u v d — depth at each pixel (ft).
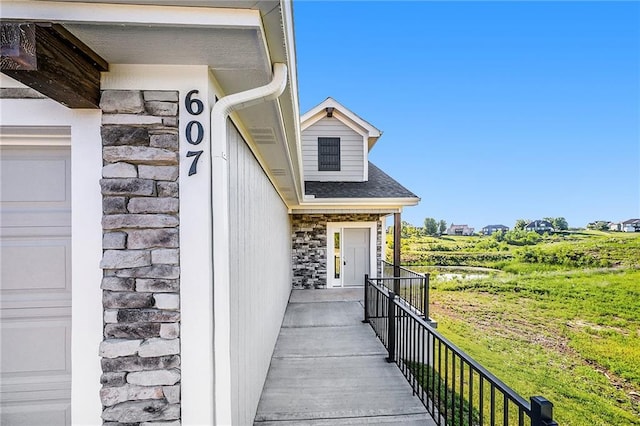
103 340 4.73
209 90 4.99
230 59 4.65
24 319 5.17
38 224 5.23
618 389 21.54
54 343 5.20
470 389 6.99
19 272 5.19
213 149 4.93
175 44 4.20
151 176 4.81
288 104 6.89
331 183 32.22
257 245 10.44
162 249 4.80
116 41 4.08
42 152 5.24
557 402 20.39
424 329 9.77
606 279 35.53
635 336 28.81
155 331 4.76
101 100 4.73
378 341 15.67
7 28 3.29
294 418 9.09
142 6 3.67
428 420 9.02
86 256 4.77
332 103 31.96
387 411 9.45
